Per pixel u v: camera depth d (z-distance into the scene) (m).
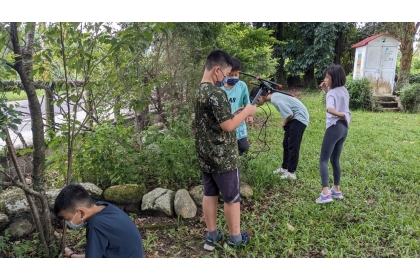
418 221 2.93
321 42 14.24
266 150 5.02
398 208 3.23
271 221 3.04
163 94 4.73
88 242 1.83
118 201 3.10
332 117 3.19
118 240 1.87
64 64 2.22
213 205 2.55
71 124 2.85
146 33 2.27
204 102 2.24
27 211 2.74
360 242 2.69
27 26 2.04
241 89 3.45
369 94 9.54
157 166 3.50
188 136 3.85
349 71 17.33
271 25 15.05
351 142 5.63
